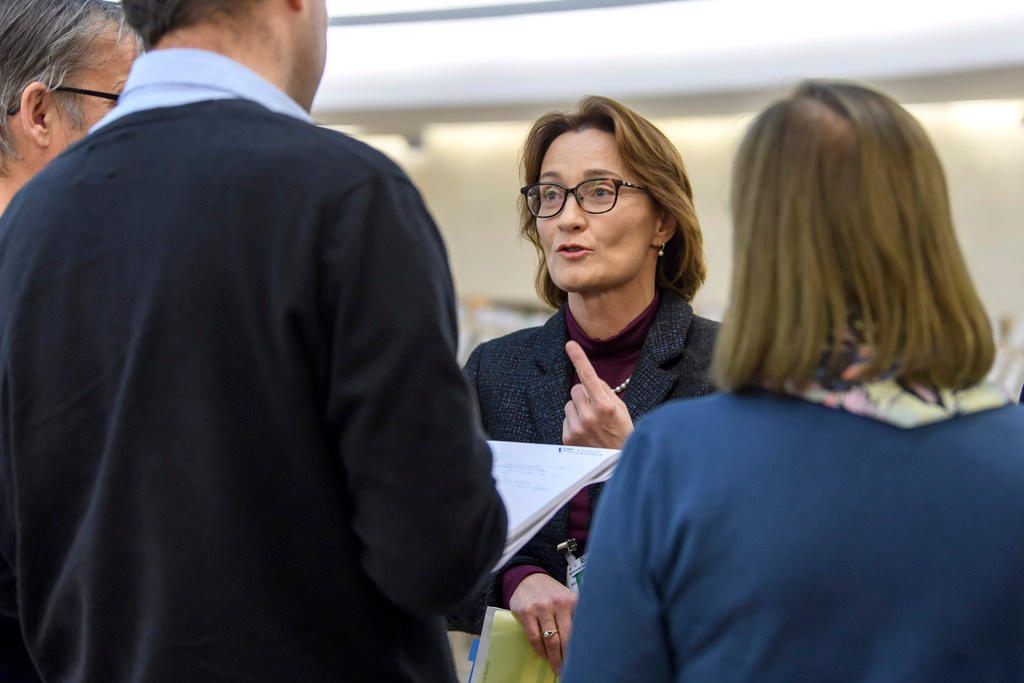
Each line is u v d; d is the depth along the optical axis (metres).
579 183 1.57
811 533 0.76
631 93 3.62
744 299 0.84
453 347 0.89
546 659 1.39
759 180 0.84
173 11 0.93
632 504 0.85
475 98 3.85
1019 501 0.77
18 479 0.90
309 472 0.86
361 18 3.69
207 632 0.84
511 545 1.05
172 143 0.88
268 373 0.83
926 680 0.74
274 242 0.84
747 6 3.31
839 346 0.79
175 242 0.85
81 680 0.90
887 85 3.32
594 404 1.40
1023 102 3.42
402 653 0.95
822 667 0.75
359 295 0.83
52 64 1.29
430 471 0.83
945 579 0.75
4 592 0.98
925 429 0.79
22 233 0.92
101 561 0.87
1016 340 3.30
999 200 3.49
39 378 0.89
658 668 0.82
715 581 0.79
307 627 0.88
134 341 0.85
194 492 0.83
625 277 1.57
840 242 0.80
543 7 3.46
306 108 1.05
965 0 3.05
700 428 0.84
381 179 0.86
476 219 4.36
